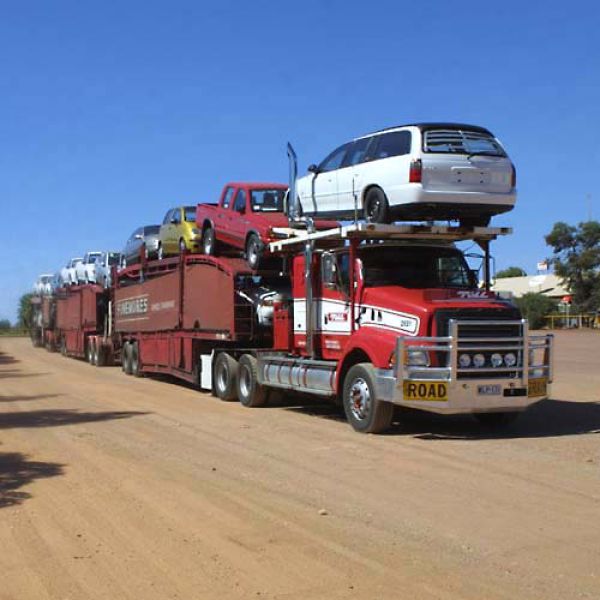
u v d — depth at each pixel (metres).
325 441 11.55
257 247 15.80
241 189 17.17
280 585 5.56
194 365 19.16
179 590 5.50
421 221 12.76
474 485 8.60
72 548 6.46
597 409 15.09
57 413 15.09
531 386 11.71
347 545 6.48
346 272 13.04
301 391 14.14
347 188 13.27
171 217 21.05
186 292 19.53
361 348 12.20
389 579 5.67
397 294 12.04
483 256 13.26
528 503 7.82
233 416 14.54
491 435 12.06
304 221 14.37
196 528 6.99
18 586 5.62
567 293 63.88
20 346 53.53
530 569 5.89
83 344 33.56
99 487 8.59
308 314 14.02
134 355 24.80
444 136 12.05
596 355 31.70
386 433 12.30
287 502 7.91
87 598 5.38
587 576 5.74
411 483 8.73
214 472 9.37
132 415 14.70
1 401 17.44
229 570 5.88
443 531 6.89
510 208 12.44
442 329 11.29
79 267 36.06
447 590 5.45
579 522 7.15
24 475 9.23
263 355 15.56
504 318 11.57
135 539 6.68
